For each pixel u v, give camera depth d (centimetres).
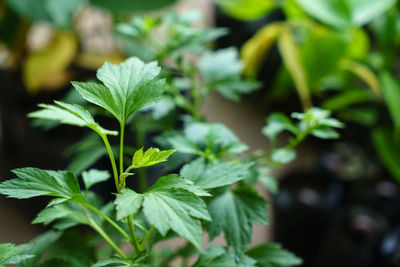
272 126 60
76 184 48
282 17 175
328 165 121
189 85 71
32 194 46
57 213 53
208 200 53
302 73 112
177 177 47
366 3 105
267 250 61
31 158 123
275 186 63
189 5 195
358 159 135
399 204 112
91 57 125
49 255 56
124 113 48
